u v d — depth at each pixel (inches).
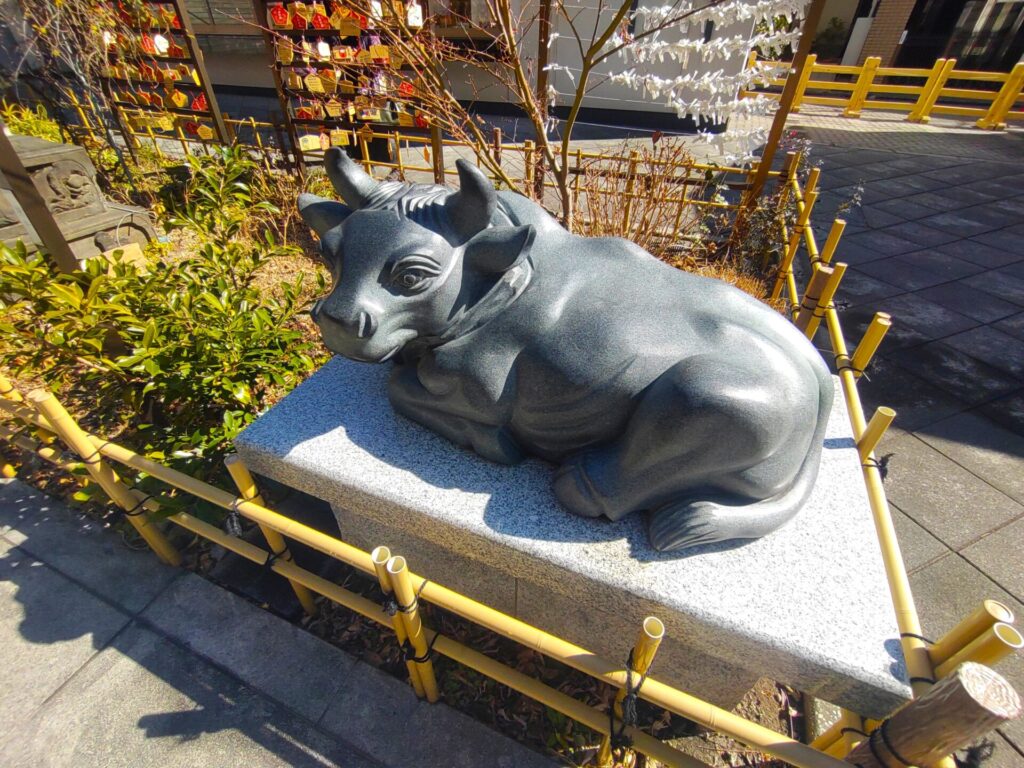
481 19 335.0
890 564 59.8
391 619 71.4
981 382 144.3
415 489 69.9
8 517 103.2
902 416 132.9
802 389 57.7
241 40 464.4
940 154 344.8
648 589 58.9
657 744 59.6
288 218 192.1
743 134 175.2
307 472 74.1
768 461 57.8
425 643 69.6
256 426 79.7
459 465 73.5
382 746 74.8
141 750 74.1
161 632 87.0
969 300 181.5
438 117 148.3
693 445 54.7
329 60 187.9
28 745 74.4
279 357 105.3
